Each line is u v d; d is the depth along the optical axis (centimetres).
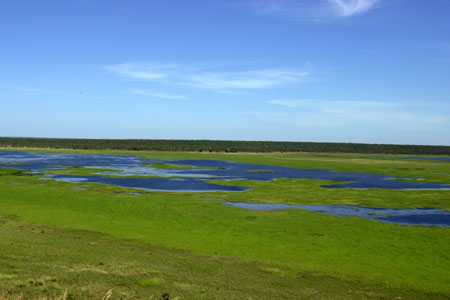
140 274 2141
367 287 2264
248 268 2495
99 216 4059
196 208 4572
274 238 3353
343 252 2992
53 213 4128
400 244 3234
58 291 1752
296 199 5441
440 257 2912
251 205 4934
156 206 4622
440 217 4431
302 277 2383
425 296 2169
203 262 2558
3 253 2323
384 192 6216
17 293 1661
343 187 6919
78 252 2541
